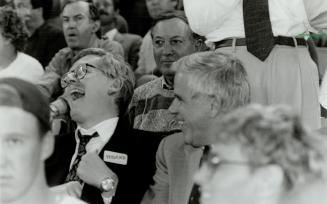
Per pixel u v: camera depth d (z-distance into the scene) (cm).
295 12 498
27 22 799
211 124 401
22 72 644
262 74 493
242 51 498
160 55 605
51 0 808
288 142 233
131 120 593
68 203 321
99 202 471
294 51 498
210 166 245
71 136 508
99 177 467
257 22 493
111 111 495
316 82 509
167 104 586
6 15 633
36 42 799
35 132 305
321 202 234
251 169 234
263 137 233
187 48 610
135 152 479
